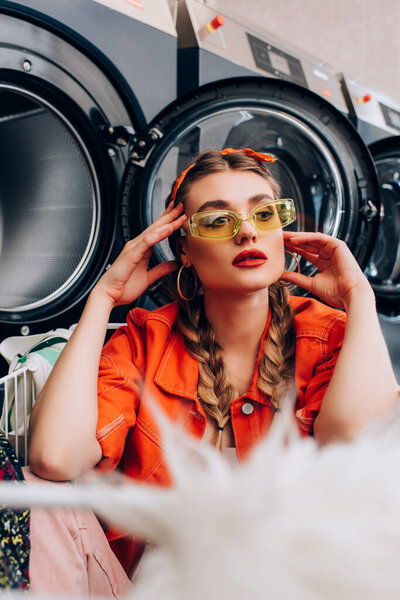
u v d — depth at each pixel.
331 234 1.74
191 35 1.80
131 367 0.88
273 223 0.81
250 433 0.83
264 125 1.72
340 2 3.50
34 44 1.39
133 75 1.64
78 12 1.47
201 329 0.89
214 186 0.83
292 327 0.91
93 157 1.60
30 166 1.57
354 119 2.45
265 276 0.80
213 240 0.81
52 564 0.60
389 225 2.47
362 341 0.79
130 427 0.87
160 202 1.63
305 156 1.78
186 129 1.57
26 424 0.92
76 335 0.84
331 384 0.77
